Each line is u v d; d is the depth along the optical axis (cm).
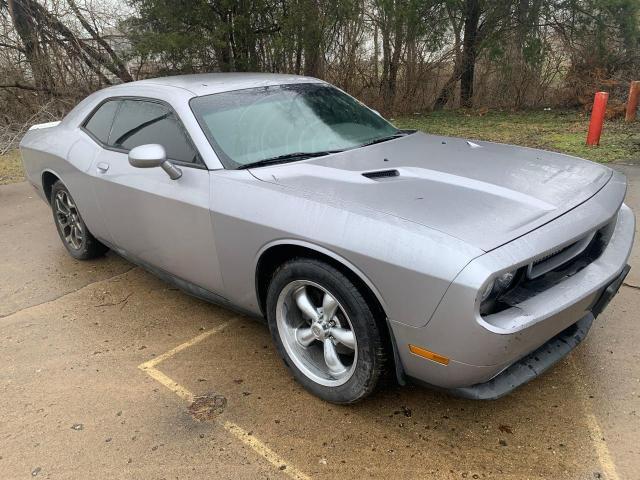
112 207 398
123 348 357
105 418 291
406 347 249
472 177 296
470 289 219
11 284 461
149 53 1184
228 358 341
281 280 291
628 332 344
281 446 265
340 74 1327
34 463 262
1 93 1202
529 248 233
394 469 248
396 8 1261
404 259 235
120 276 469
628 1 1251
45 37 1207
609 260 285
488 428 271
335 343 287
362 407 290
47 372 334
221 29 1188
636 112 1105
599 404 284
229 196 307
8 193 748
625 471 241
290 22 1192
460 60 1402
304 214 273
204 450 265
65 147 450
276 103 380
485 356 228
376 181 294
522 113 1334
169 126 358
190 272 352
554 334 255
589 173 318
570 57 1377
